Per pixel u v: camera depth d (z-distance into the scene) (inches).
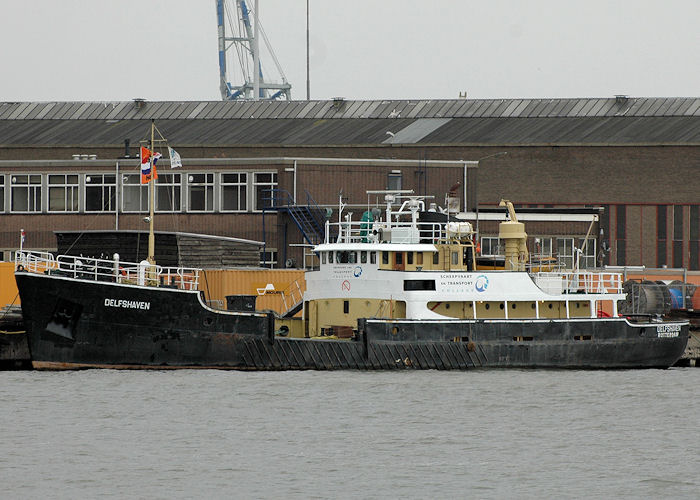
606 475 7628.0
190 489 7244.1
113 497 7086.6
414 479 7490.2
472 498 7135.8
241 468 7682.1
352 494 7180.1
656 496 7209.6
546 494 7229.3
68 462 7770.7
